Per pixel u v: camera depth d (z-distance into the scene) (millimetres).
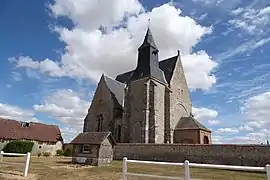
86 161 22172
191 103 44938
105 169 17688
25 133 39688
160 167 19984
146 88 36688
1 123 38750
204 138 35625
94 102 43781
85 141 22922
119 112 40625
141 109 36812
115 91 43250
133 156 28859
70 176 13594
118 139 38375
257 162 20141
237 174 17141
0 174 12945
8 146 35156
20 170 15141
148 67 38531
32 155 36781
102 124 41188
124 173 10445
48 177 12883
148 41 40312
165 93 39406
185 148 25078
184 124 37312
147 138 34750
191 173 16859
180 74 43594
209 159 23062
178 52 44750
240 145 21500
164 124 37562
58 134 43906
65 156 37875
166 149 26500
